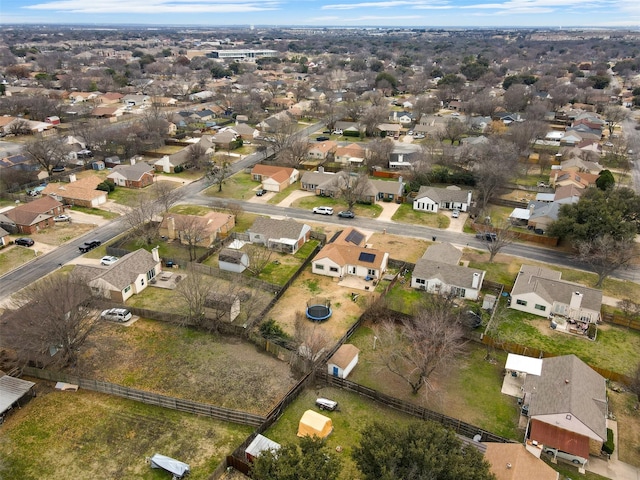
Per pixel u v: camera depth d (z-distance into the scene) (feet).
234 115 549.54
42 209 259.60
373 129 467.93
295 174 344.08
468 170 353.51
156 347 164.35
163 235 247.91
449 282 198.59
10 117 459.73
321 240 245.45
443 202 295.48
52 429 129.29
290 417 134.10
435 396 144.56
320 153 397.80
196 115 514.27
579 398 129.29
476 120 483.92
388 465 91.15
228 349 164.45
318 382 148.36
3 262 220.02
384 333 173.47
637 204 239.50
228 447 124.26
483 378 153.28
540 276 199.52
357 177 310.86
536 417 127.85
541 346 168.55
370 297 195.42
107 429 129.59
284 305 189.57
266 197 310.65
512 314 188.44
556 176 330.54
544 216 257.14
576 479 116.37
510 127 450.30
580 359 159.84
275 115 520.83
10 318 151.94
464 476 88.07
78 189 292.20
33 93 602.85
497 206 301.22
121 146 393.91
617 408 140.46
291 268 219.82
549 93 652.48
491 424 134.21
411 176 336.08
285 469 92.89
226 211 272.51
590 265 222.89
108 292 187.93
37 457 120.57
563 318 184.14
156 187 307.58
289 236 236.84
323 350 158.30
